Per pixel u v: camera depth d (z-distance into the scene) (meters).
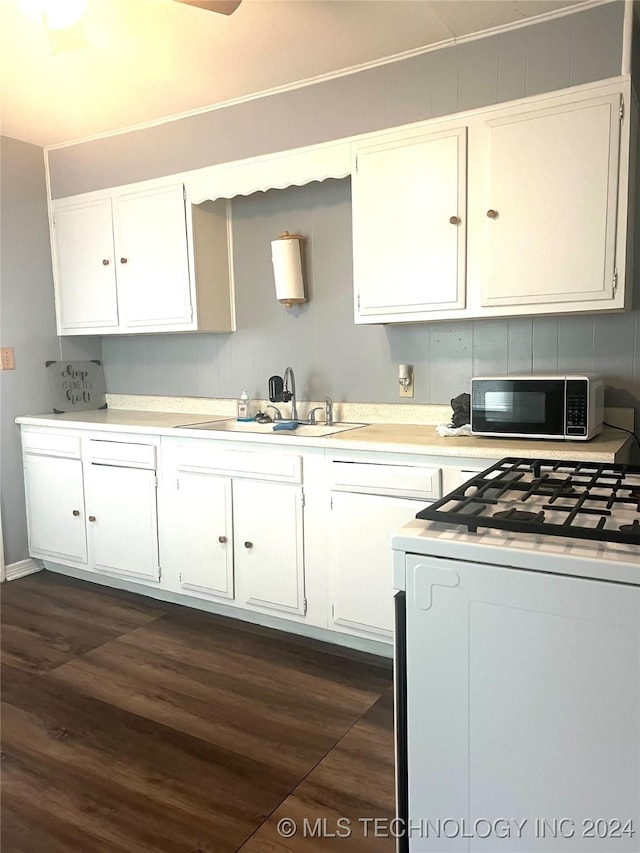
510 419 2.36
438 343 2.89
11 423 3.60
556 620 1.11
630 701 1.06
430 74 2.51
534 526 1.17
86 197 3.54
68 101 2.98
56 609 3.16
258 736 2.10
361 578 2.54
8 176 3.52
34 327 3.69
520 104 2.32
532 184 2.32
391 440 2.47
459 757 1.21
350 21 2.28
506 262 2.39
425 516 1.28
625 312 2.48
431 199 2.51
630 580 1.04
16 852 1.63
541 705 1.13
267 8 2.18
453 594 1.19
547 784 1.14
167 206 3.25
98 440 3.30
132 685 2.43
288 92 2.84
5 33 2.33
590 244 2.25
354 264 2.72
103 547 3.36
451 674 1.20
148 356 3.85
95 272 3.57
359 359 3.10
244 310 3.43
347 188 3.03
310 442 2.60
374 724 2.15
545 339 2.65
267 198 3.28
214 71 2.67
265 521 2.78
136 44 2.42
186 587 3.08
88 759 2.00
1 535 3.54
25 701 2.33
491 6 2.21
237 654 2.66
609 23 2.18
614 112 2.17
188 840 1.66
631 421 2.50
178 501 3.05
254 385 3.45
